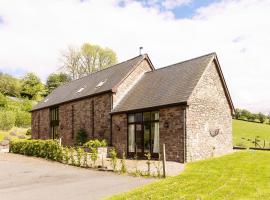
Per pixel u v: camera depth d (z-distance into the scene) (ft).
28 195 36.45
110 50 239.50
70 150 71.87
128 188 38.83
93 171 56.18
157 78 86.58
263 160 60.29
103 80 102.06
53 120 122.21
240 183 39.19
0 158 80.07
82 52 232.32
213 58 77.05
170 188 36.81
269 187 36.73
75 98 104.01
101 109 91.40
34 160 75.41
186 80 74.33
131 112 79.92
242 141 137.69
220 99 78.48
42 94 238.68
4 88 230.07
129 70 92.22
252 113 213.87
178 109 68.44
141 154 76.79
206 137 72.49
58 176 50.93
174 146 68.54
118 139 83.92
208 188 36.35
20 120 172.14
